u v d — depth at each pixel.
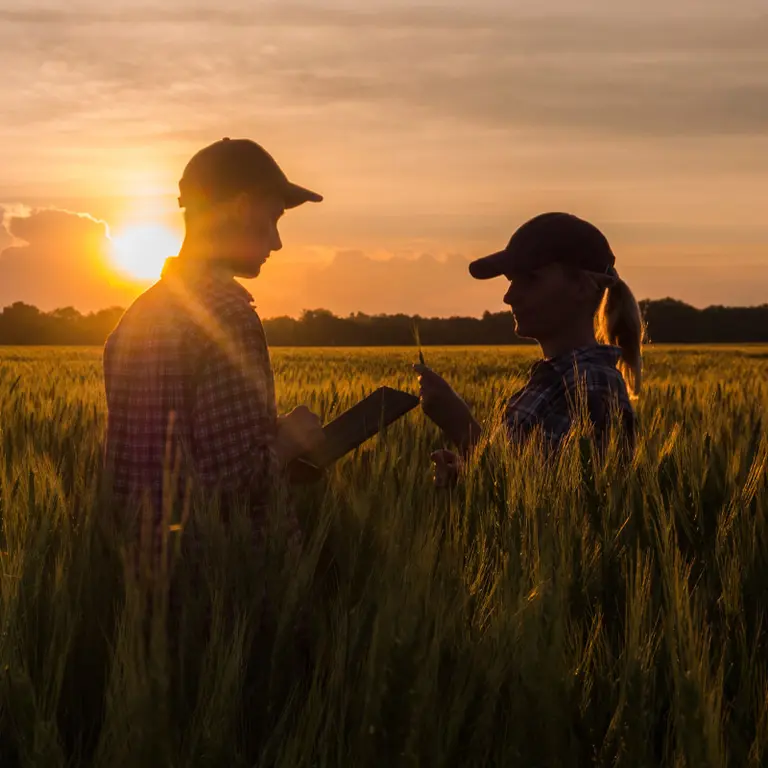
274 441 2.13
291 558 1.80
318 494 2.55
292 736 1.53
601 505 2.16
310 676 1.73
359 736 1.42
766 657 1.80
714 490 2.40
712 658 1.75
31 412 4.22
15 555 1.85
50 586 1.83
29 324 97.12
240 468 2.04
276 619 1.72
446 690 1.53
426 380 2.84
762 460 2.62
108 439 2.23
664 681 1.65
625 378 3.02
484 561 1.98
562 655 1.52
